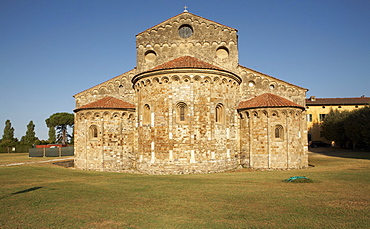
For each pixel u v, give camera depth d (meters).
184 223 12.20
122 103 37.47
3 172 32.38
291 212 13.37
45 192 19.80
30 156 64.69
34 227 11.89
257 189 19.47
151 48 37.81
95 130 35.84
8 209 14.91
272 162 33.19
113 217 13.27
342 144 72.38
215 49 37.94
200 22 38.00
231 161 33.38
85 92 40.31
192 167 29.98
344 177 23.83
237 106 37.00
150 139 31.53
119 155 35.66
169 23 37.91
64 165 41.19
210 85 31.39
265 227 11.36
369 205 14.29
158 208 14.85
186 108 30.77
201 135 30.56
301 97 38.06
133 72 39.81
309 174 26.38
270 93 38.28
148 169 31.27
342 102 79.75
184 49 37.62
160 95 31.27
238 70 38.59
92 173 32.06
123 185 22.72
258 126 34.19
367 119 54.09
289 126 33.41
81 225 12.12
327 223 11.57
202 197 17.31
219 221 12.34
